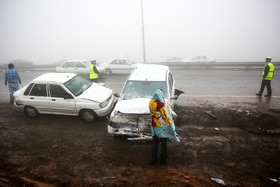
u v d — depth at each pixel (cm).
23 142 607
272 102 870
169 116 455
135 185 425
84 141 603
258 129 636
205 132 627
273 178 436
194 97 972
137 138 543
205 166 478
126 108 551
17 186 434
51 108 739
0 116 798
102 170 475
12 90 929
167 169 471
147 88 659
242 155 514
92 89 779
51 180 448
